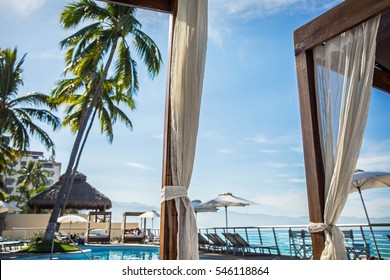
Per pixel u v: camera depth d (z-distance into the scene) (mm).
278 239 6848
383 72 4156
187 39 2625
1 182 17578
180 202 2391
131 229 13734
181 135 2477
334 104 2914
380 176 5383
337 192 2689
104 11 13391
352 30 2877
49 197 15070
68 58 14109
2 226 13273
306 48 3191
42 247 8578
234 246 7027
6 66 14852
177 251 2285
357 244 4766
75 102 15805
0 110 14641
